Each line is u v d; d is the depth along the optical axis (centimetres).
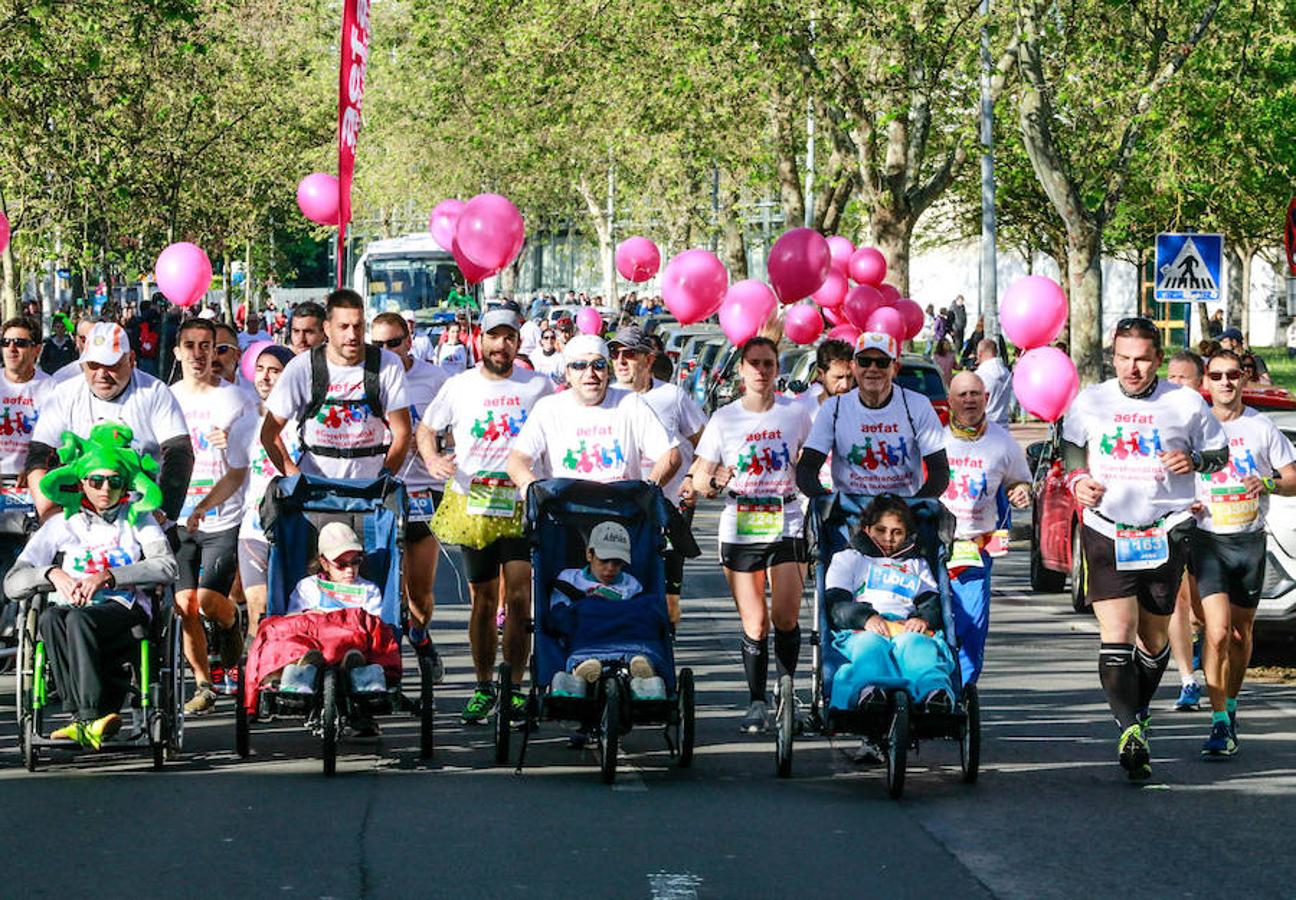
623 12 3672
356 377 1147
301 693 1015
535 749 1109
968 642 1048
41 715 1022
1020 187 5156
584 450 1112
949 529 1034
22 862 823
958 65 3528
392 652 1050
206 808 933
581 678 1010
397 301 5362
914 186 3538
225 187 5062
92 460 1017
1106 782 1024
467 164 6638
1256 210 4994
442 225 2038
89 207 3969
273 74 4988
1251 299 7650
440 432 1320
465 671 1393
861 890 791
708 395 2972
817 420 1088
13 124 3450
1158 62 3234
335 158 6619
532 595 1145
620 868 820
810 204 4728
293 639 1032
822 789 1000
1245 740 1159
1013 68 3512
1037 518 1881
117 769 1036
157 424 1095
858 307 2125
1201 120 3325
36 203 3778
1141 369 1027
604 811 935
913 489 1091
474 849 852
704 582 1956
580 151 5356
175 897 768
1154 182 4053
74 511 1025
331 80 5462
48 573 999
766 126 4334
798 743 1140
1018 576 2056
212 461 1216
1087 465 1047
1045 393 1430
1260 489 1110
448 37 4166
